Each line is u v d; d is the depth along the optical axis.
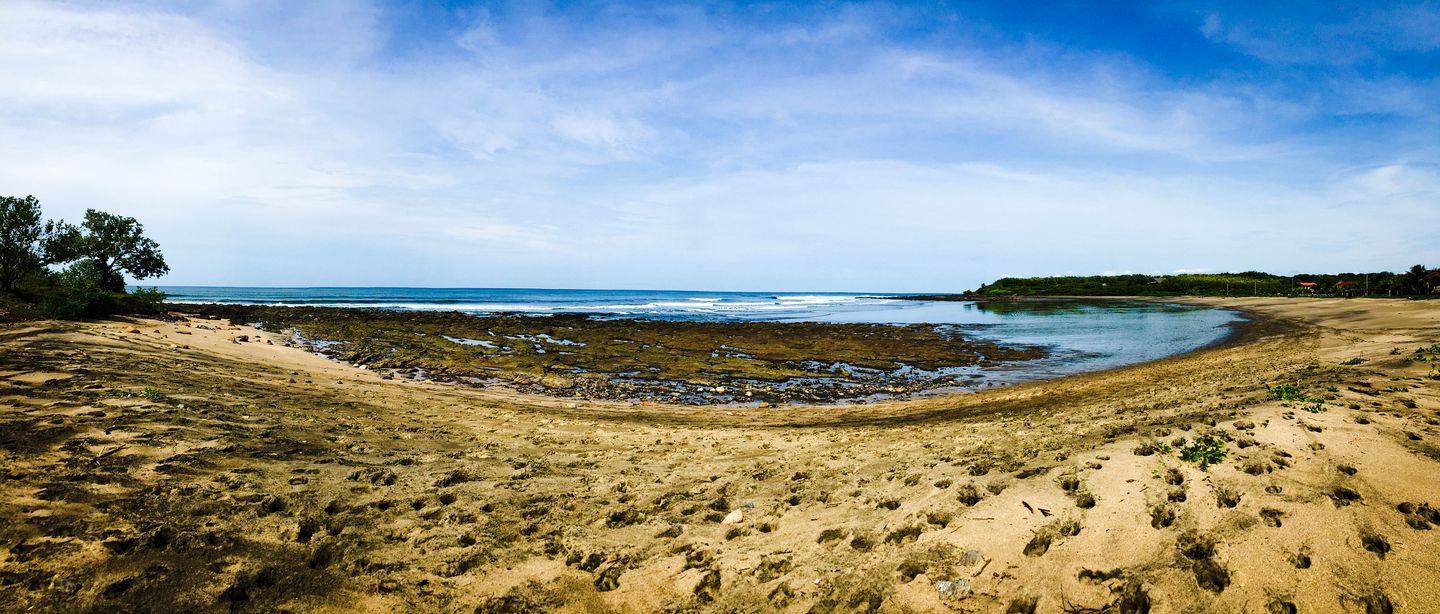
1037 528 4.94
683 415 14.12
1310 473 5.33
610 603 4.58
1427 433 6.26
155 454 6.67
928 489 6.21
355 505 6.20
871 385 19.58
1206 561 4.27
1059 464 6.34
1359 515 4.57
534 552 5.36
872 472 7.50
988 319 52.12
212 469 6.58
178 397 9.38
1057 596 4.14
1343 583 3.91
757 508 6.40
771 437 10.93
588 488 7.30
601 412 14.12
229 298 84.31
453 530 5.77
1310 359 16.56
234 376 12.87
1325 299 58.06
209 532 5.14
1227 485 5.23
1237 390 10.88
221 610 4.17
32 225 27.06
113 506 5.33
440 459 8.28
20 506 5.04
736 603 4.48
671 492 7.13
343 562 4.99
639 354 25.64
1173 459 5.93
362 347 24.75
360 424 9.93
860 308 78.19
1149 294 109.88
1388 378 10.06
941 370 22.66
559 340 30.08
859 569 4.72
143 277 39.19
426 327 33.91
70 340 13.52
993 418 12.19
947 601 4.22
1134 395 13.47
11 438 6.46
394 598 4.53
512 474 7.78
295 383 13.57
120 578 4.32
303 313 41.97
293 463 7.25
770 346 29.28
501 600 4.57
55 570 4.28
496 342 28.09
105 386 9.28
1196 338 31.75
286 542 5.23
